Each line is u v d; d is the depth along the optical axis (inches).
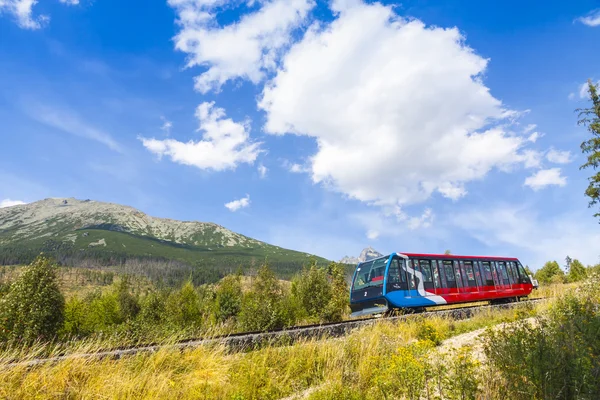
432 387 206.8
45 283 962.1
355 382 264.7
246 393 253.3
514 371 200.4
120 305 1647.4
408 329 449.1
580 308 310.3
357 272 753.0
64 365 258.1
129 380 258.7
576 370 181.9
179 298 1480.1
